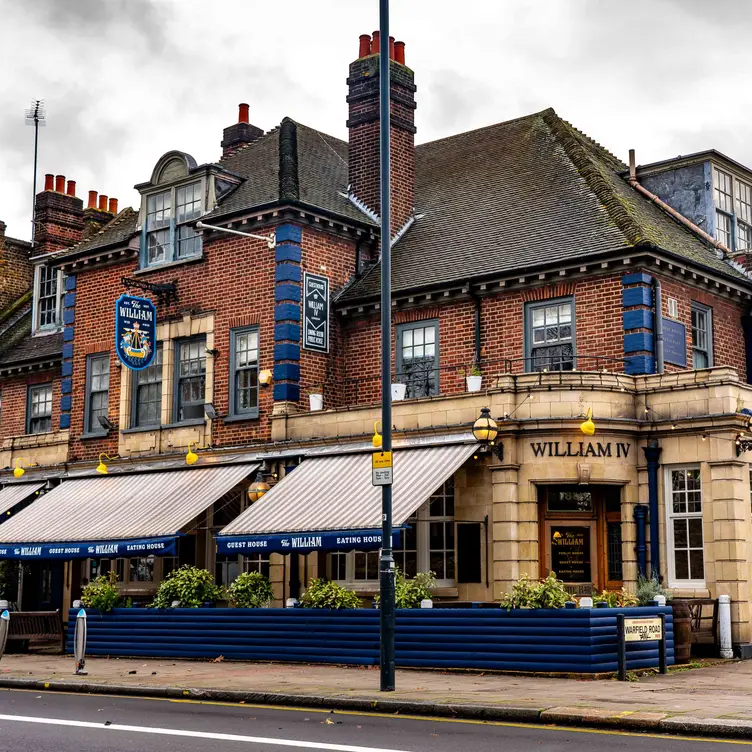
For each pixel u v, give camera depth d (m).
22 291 38.28
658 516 20.59
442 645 17.91
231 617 20.66
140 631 21.83
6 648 23.44
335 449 23.20
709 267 23.36
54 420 32.72
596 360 22.38
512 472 20.41
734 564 19.61
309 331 25.16
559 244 23.58
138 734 11.74
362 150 28.03
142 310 26.45
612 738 11.45
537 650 17.00
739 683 15.89
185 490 24.50
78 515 25.41
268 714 13.62
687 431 20.36
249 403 25.50
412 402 22.09
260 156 28.81
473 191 27.84
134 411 27.80
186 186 27.48
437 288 24.34
